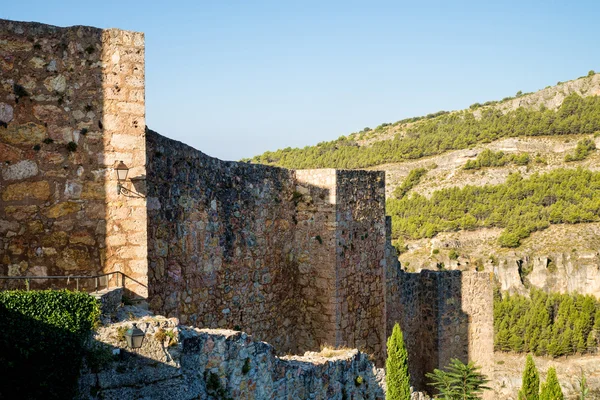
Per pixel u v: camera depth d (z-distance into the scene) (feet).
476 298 94.22
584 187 396.16
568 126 480.23
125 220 40.81
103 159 40.55
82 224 40.22
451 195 411.75
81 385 33.55
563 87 588.09
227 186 58.65
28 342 32.45
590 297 311.88
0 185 39.04
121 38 40.86
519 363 263.49
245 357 40.75
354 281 67.92
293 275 67.36
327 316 65.41
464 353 93.20
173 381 35.73
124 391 34.24
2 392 31.60
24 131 39.37
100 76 40.52
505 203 396.16
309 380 46.96
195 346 37.88
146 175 45.78
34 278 37.81
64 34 40.04
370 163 501.97
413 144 510.58
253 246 61.87
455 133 515.50
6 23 39.04
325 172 65.82
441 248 350.43
